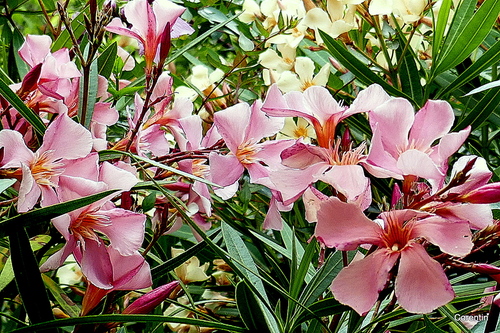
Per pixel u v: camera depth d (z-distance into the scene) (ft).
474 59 2.73
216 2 3.59
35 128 1.90
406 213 1.74
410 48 2.58
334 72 2.93
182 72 3.75
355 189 1.79
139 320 1.74
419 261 1.73
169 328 2.61
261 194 2.71
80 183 1.77
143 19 2.01
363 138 2.65
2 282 1.87
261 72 3.21
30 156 1.76
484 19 2.36
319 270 1.97
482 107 2.39
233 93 2.91
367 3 2.57
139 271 1.82
